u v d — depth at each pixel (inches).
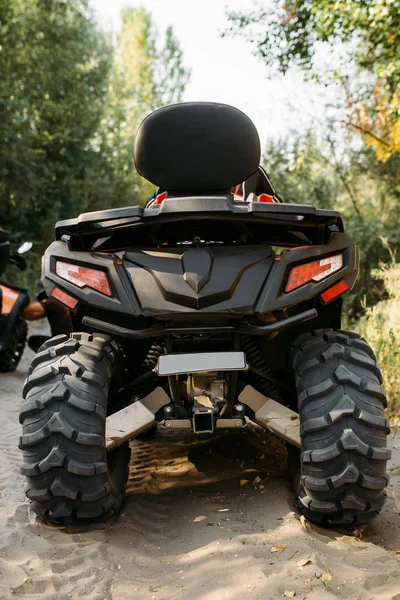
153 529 119.6
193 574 98.4
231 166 129.9
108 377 120.4
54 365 118.0
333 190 487.5
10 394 259.3
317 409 112.0
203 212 117.9
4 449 176.7
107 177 972.6
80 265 121.3
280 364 138.5
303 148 474.0
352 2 301.7
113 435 119.6
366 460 109.3
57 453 110.5
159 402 123.3
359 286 404.2
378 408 112.0
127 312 115.9
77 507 114.0
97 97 929.5
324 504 111.0
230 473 150.3
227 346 128.0
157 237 137.9
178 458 164.6
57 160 853.2
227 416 124.4
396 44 315.9
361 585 92.7
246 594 89.4
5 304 292.4
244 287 116.4
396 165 444.1
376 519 124.5
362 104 394.0
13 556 107.3
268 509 122.0
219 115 128.4
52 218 795.4
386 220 427.8
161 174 130.6
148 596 93.8
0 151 672.4
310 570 94.9
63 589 95.8
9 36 649.6
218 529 113.9
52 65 750.5
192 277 116.2
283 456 162.2
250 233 131.8
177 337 125.0
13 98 682.8
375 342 234.8
